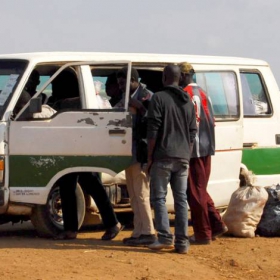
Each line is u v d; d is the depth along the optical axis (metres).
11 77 11.95
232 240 12.34
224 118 13.45
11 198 11.66
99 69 12.49
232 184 13.55
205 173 11.76
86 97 12.10
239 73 14.06
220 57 13.99
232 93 13.72
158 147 10.85
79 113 11.59
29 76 11.93
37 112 11.41
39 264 10.30
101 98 12.33
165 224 11.10
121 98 12.05
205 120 11.63
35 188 11.65
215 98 13.47
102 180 12.41
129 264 10.47
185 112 10.98
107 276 9.89
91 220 12.62
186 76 11.66
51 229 12.08
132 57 12.79
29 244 11.65
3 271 9.88
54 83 12.47
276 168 14.45
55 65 12.21
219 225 12.18
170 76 11.02
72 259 10.65
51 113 11.77
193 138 11.11
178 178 11.06
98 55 12.60
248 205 12.60
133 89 11.62
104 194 11.95
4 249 11.21
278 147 14.50
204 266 10.71
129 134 11.42
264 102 14.49
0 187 11.60
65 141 11.60
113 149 11.48
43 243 11.74
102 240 11.98
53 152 11.63
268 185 14.31
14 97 11.74
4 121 11.65
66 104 12.21
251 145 14.14
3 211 11.72
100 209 11.95
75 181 11.85
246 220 12.55
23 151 11.65
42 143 11.64
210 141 11.70
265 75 14.61
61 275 9.80
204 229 11.85
